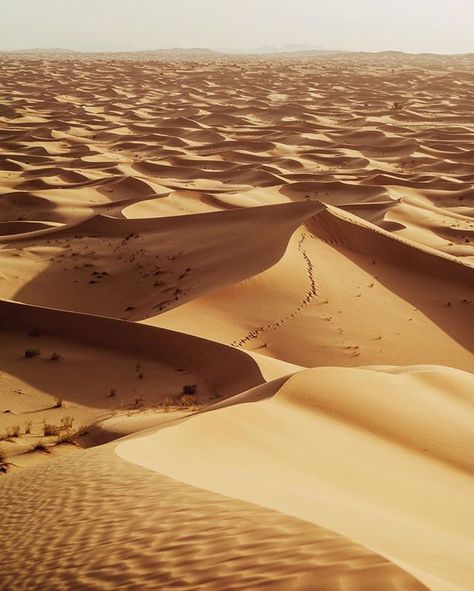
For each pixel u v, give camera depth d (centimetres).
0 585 690
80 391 2555
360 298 3750
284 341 3238
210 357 2780
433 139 12038
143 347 2942
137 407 2362
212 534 681
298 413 1786
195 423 1519
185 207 6469
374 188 7444
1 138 11700
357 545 593
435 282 4169
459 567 780
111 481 986
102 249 4888
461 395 2350
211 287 3769
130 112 15975
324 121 14712
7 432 2056
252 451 1440
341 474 1430
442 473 1659
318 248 4306
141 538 710
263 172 8569
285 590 533
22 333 3112
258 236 4478
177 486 905
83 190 7444
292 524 676
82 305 4078
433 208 6831
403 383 2236
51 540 779
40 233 5428
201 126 13738
